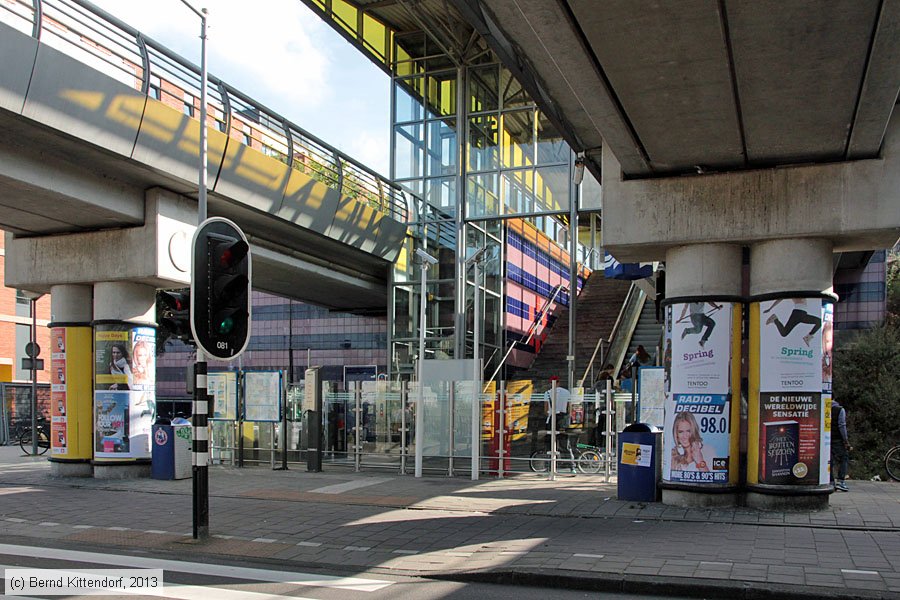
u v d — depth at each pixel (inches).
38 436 991.6
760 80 334.0
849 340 1064.8
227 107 664.4
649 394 572.7
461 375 633.6
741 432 455.5
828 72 325.4
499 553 340.5
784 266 438.9
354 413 711.1
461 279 949.8
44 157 540.1
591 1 273.1
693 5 274.7
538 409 636.1
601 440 620.4
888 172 422.0
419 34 1018.7
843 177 429.7
